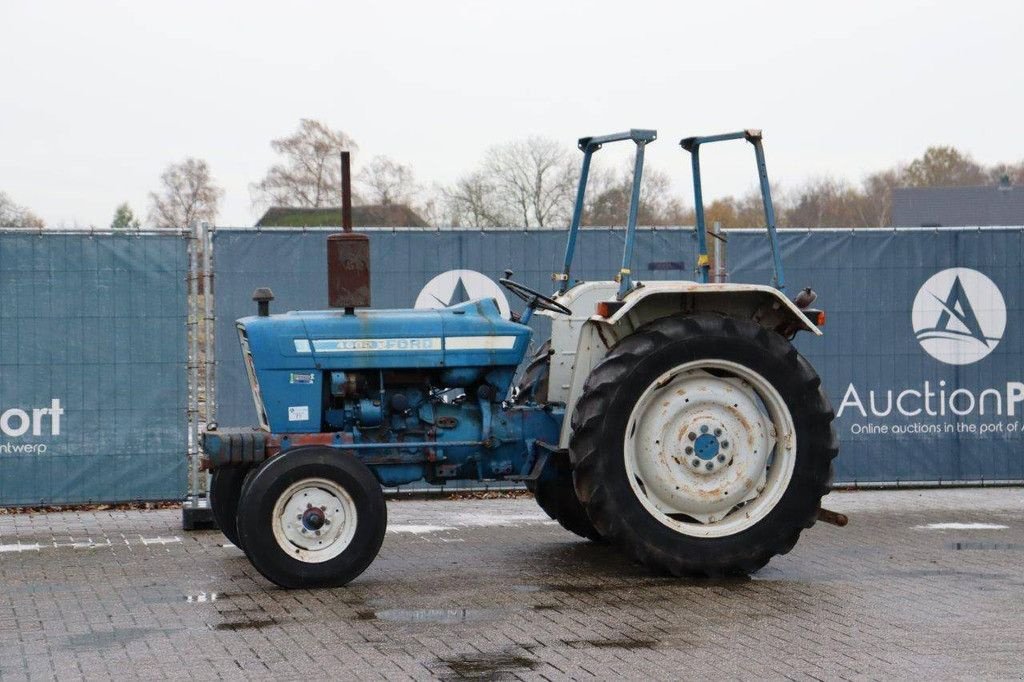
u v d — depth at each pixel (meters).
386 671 6.25
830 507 12.01
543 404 9.52
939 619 7.31
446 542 10.22
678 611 7.57
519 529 10.90
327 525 8.30
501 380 9.07
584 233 12.52
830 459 8.77
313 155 46.00
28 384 11.55
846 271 12.88
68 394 11.61
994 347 13.05
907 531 10.63
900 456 12.98
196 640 6.92
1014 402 13.06
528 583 8.47
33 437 11.59
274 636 7.00
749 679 6.05
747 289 8.76
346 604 7.81
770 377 8.70
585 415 8.51
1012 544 9.98
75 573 8.95
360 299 8.96
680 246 12.65
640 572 8.85
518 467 9.11
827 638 6.86
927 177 71.25
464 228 12.45
